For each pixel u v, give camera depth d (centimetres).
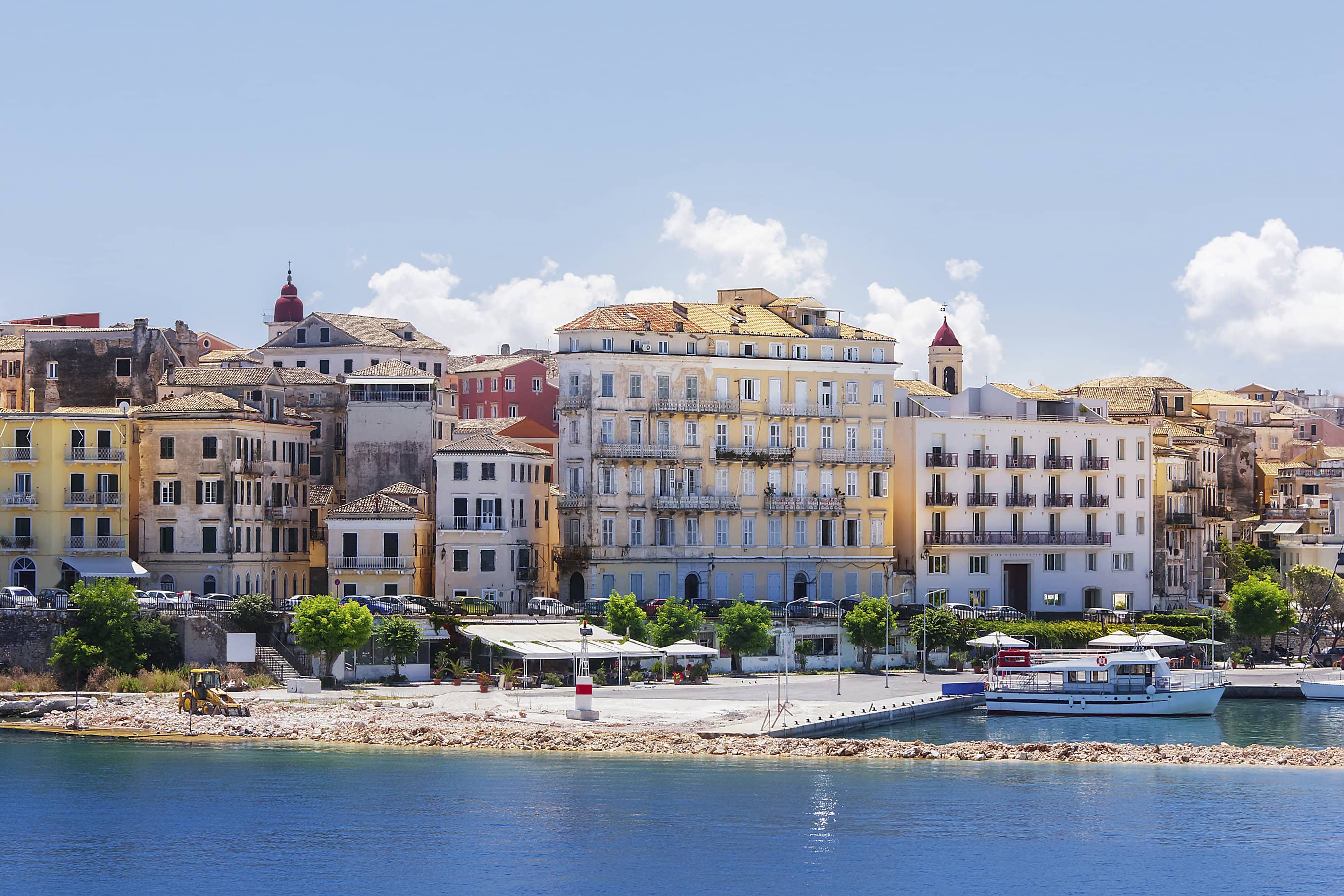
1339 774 13788
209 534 18888
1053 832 11875
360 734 14700
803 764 13862
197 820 12056
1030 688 17175
